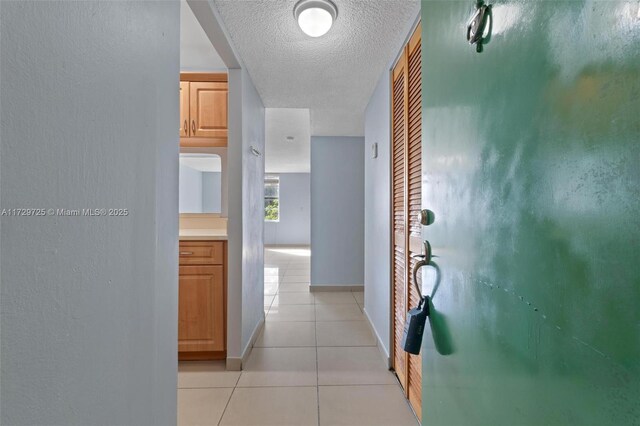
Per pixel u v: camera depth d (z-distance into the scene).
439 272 0.91
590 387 0.40
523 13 0.53
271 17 1.55
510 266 0.57
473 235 0.71
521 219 0.54
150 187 0.76
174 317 0.90
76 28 0.53
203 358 2.17
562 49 0.45
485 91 0.66
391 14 1.51
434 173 0.95
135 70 0.70
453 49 0.82
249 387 1.82
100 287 0.58
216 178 2.80
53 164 0.48
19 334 0.44
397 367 1.90
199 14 1.46
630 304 0.35
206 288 2.15
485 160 0.66
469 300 0.73
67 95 0.51
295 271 5.30
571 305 0.43
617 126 0.37
